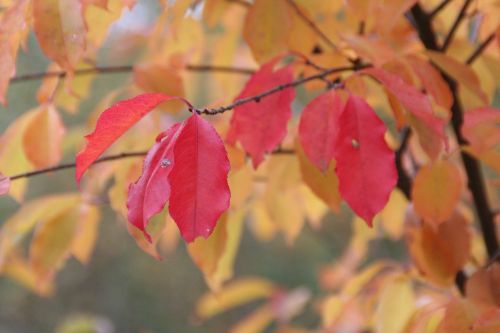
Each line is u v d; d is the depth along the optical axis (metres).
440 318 1.08
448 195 1.06
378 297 1.31
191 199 0.88
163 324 5.45
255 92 1.03
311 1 1.15
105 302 5.40
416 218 1.18
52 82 1.18
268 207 1.25
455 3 1.25
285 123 1.01
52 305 5.27
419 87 1.13
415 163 1.31
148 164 0.87
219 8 1.23
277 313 1.73
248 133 1.02
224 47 1.33
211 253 1.10
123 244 5.43
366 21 1.16
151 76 1.15
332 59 1.11
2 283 5.07
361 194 0.96
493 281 1.08
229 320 5.43
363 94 1.05
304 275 4.93
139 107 0.90
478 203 1.23
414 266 1.24
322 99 0.99
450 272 1.14
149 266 5.49
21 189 1.21
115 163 1.20
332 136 0.98
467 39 1.27
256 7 1.10
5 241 1.22
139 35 1.61
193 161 0.88
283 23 1.10
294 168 1.20
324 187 1.06
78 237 1.21
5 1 1.09
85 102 3.70
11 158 1.19
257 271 5.15
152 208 0.86
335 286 1.97
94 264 5.43
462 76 1.07
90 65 1.19
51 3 0.99
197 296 5.55
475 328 0.99
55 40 0.99
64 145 1.33
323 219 2.82
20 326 5.16
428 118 0.96
